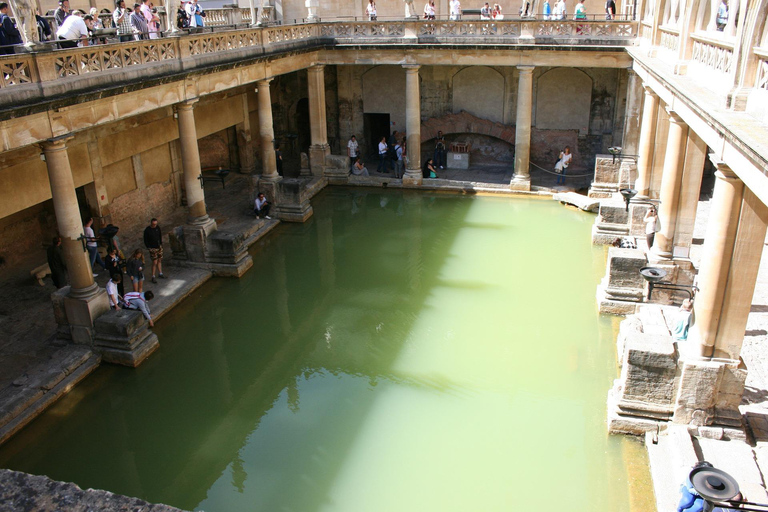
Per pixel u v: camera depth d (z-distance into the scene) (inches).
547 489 397.7
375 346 573.0
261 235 830.5
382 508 387.9
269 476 419.2
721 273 378.6
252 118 1092.5
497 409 477.7
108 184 751.7
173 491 411.8
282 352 568.7
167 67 617.0
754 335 521.0
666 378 415.5
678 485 370.3
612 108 1026.7
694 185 566.9
